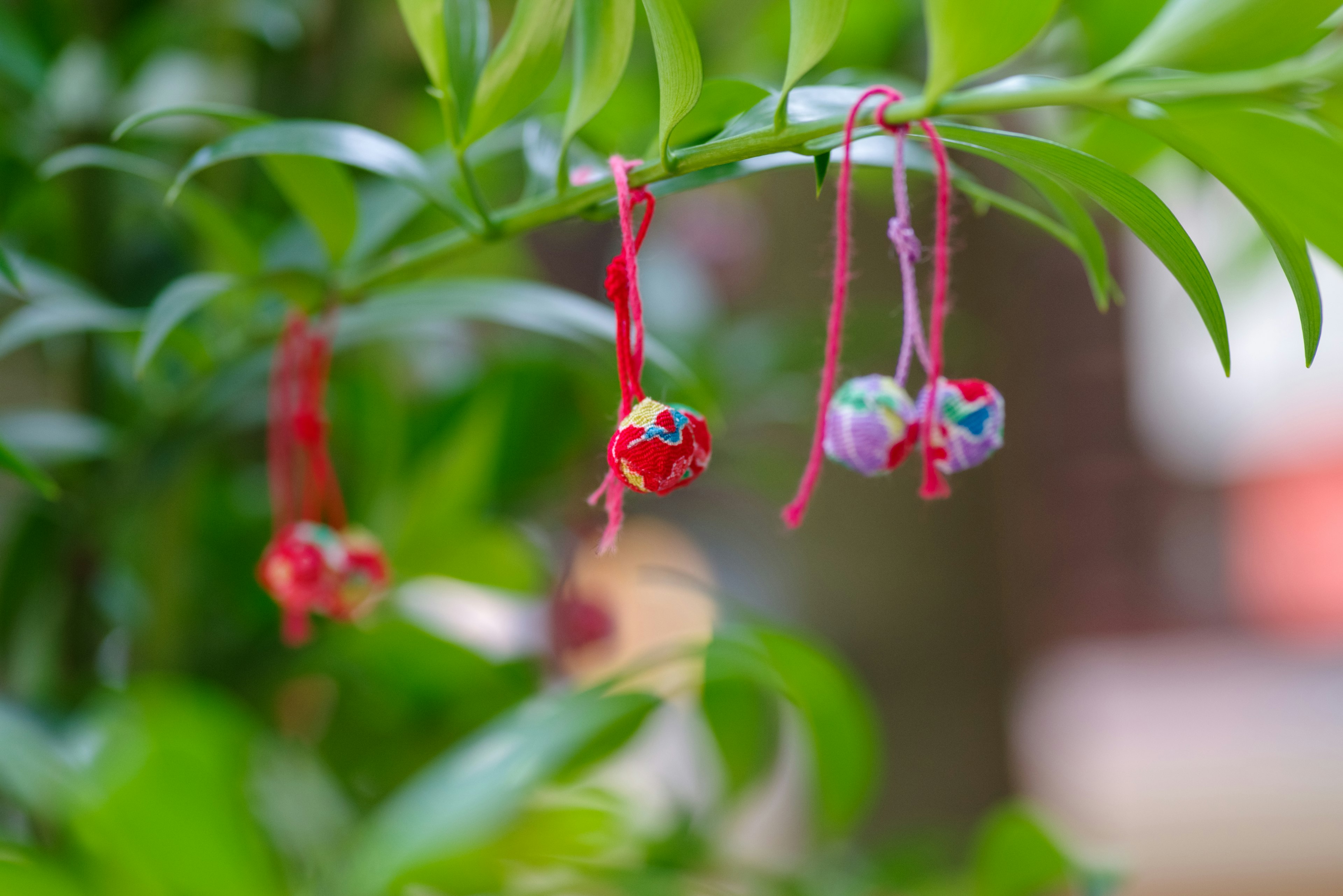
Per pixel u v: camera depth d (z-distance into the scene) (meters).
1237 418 4.29
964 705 1.60
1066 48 0.96
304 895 0.85
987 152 0.70
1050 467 3.31
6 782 0.80
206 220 0.81
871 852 1.54
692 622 3.29
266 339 0.83
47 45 0.93
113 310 0.83
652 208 0.71
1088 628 4.09
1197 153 0.68
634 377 0.71
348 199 0.76
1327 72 0.65
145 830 0.80
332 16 0.96
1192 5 0.67
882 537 1.58
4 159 0.87
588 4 0.71
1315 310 0.69
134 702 0.83
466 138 0.73
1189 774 3.46
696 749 1.07
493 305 0.81
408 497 0.99
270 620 0.95
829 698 0.85
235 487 1.02
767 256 1.61
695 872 0.94
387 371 1.04
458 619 1.31
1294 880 2.63
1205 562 4.24
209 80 0.98
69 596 0.90
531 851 0.89
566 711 0.82
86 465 0.88
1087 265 0.74
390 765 1.01
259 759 0.88
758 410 1.31
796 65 0.68
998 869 0.89
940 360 0.70
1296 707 4.06
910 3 1.04
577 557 1.16
